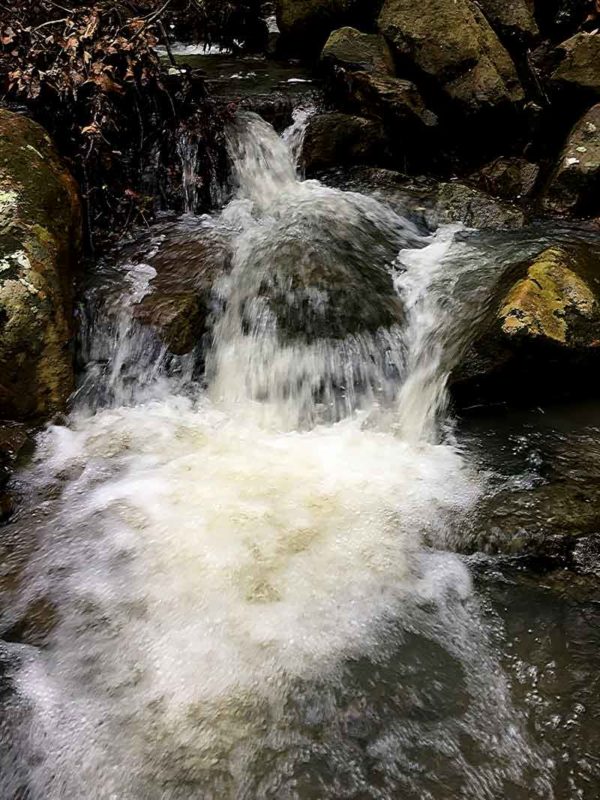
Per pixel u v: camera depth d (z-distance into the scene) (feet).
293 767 2.79
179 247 5.86
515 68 7.67
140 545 3.78
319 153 7.13
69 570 3.65
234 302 5.39
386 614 3.42
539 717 2.95
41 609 3.44
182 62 9.12
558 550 3.66
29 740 2.91
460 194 6.72
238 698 3.04
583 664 3.16
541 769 2.77
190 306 5.16
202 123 6.68
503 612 3.43
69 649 3.25
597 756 2.80
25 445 4.46
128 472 4.33
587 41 7.38
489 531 3.76
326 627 3.34
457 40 7.30
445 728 2.92
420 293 5.58
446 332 5.16
